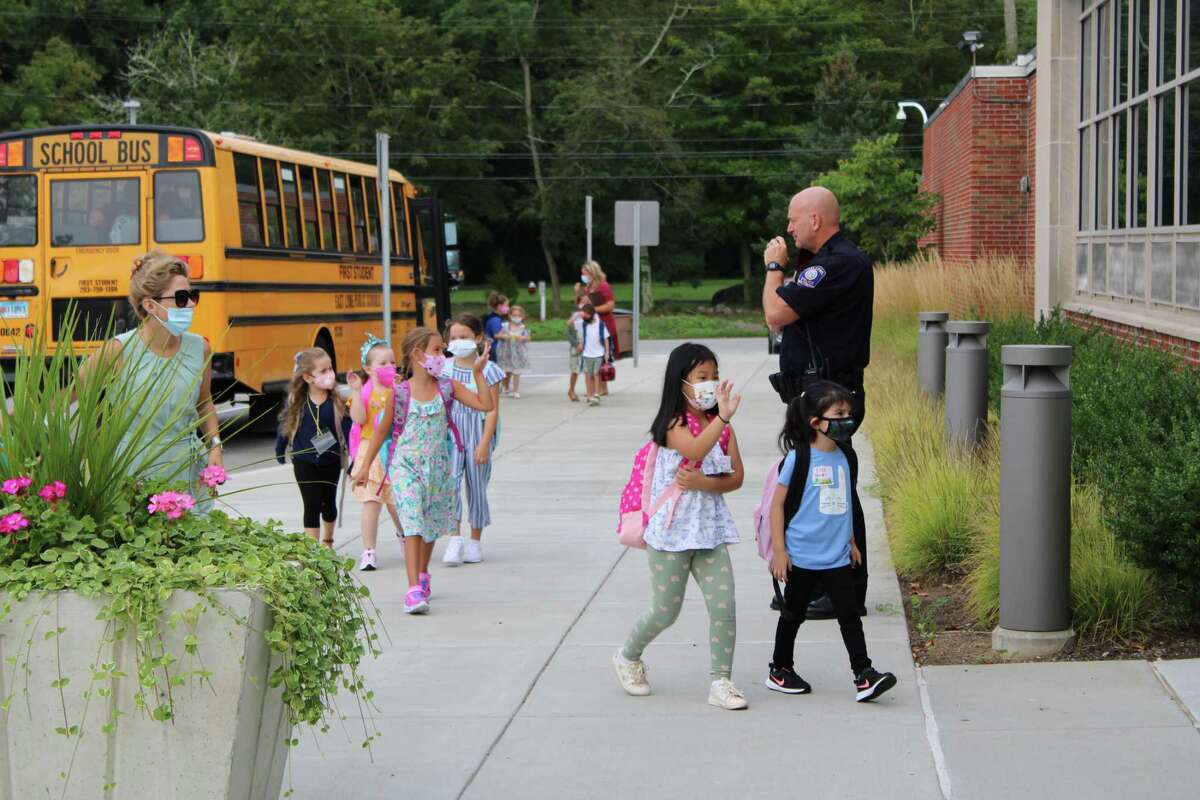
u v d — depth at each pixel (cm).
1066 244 1592
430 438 799
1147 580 676
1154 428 786
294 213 1875
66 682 409
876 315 2444
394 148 5888
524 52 6544
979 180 2419
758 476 1303
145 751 412
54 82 5916
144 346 555
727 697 602
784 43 6450
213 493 473
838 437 601
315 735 579
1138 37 1307
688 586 852
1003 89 2397
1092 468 808
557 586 866
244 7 5669
